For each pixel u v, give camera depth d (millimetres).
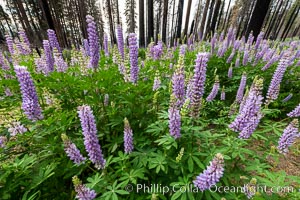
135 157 2957
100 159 2373
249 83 6207
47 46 4410
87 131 2191
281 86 6223
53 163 2805
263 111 3562
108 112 3527
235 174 2975
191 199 2414
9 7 26266
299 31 36312
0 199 2479
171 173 2975
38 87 3971
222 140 3195
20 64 4406
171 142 2791
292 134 2520
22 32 6031
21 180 2658
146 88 3744
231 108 4059
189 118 3037
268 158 4242
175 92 2855
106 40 6465
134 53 3629
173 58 6430
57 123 3148
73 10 27094
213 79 6074
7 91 4102
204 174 1992
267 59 6809
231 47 8688
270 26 30531
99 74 3391
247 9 22953
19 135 3010
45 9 15672
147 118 3637
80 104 3879
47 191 2895
